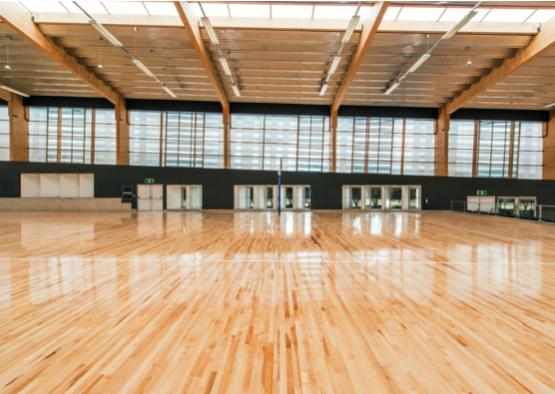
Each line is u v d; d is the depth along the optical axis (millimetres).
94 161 22578
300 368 2334
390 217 17703
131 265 5578
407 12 13211
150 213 19844
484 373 2289
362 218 16922
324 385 2129
